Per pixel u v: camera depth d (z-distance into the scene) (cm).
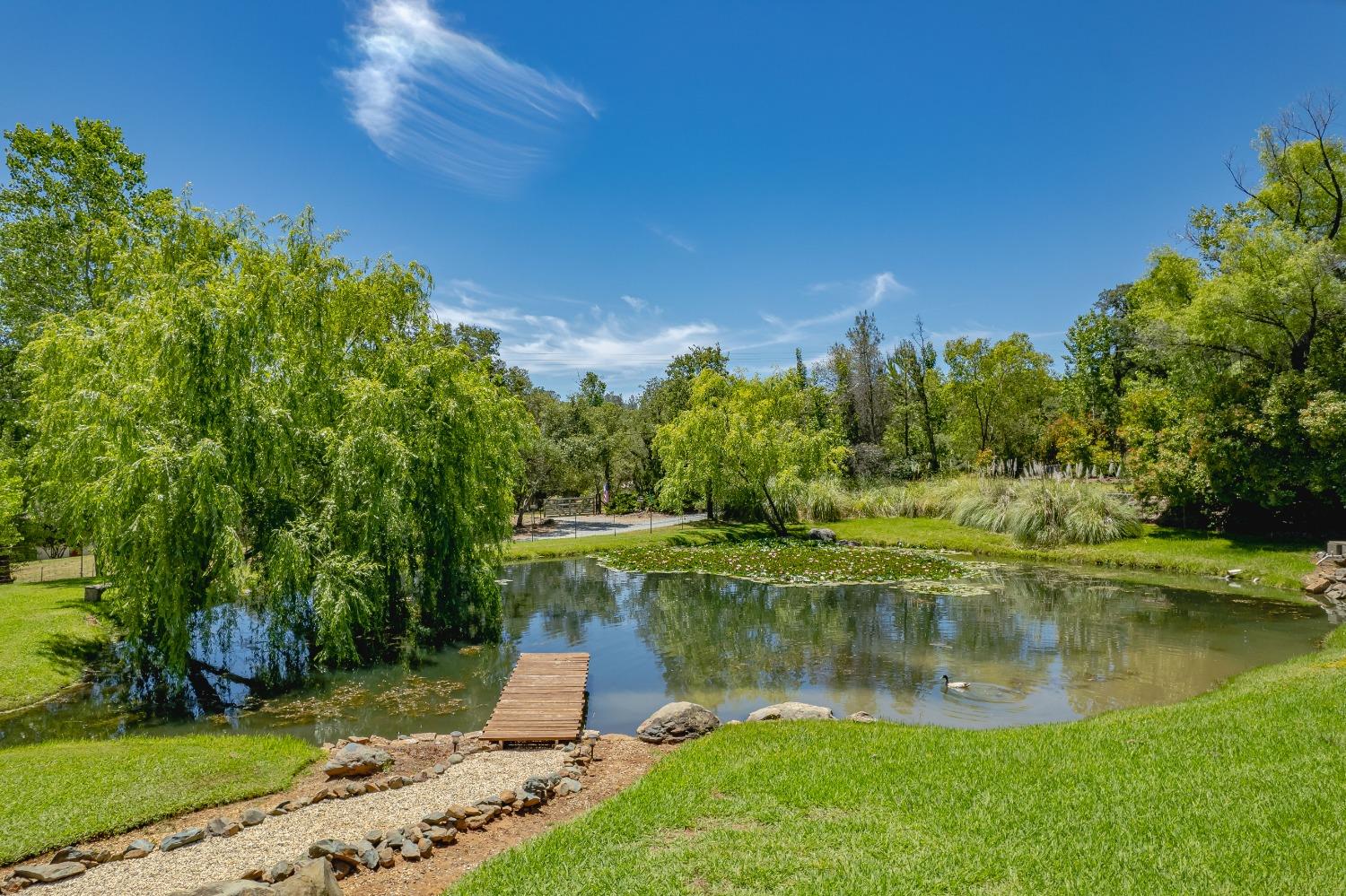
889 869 477
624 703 1095
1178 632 1445
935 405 4869
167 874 531
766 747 757
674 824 568
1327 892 430
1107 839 506
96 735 985
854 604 1780
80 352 1246
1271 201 2495
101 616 1446
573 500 4769
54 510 1477
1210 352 2334
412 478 1395
